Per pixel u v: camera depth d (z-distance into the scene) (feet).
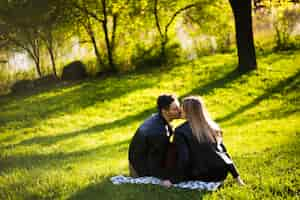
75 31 115.96
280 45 108.78
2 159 47.32
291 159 37.37
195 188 30.60
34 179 37.06
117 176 34.53
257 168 35.22
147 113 75.77
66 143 59.16
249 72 91.97
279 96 78.79
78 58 121.90
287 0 105.19
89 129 68.13
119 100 84.28
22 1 110.52
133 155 33.01
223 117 69.51
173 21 116.16
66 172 39.06
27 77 117.60
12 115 80.07
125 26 115.44
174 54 111.34
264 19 121.80
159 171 32.37
